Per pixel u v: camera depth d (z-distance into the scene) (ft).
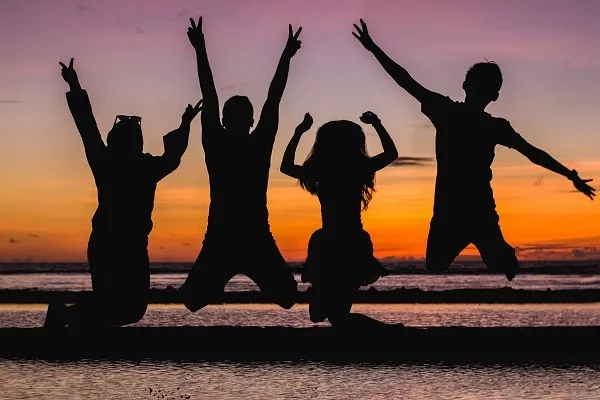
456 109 27.37
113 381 28.04
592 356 30.50
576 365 30.19
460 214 27.25
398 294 101.86
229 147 27.32
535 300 94.17
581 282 183.52
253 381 28.07
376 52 27.89
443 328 30.58
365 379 28.35
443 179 27.50
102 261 27.84
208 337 30.68
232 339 30.73
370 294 101.76
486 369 29.81
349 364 30.14
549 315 71.10
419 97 27.50
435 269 27.91
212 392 26.63
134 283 27.94
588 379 28.09
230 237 27.14
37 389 26.89
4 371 29.45
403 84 27.45
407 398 25.79
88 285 172.76
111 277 27.78
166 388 27.07
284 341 30.22
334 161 27.20
